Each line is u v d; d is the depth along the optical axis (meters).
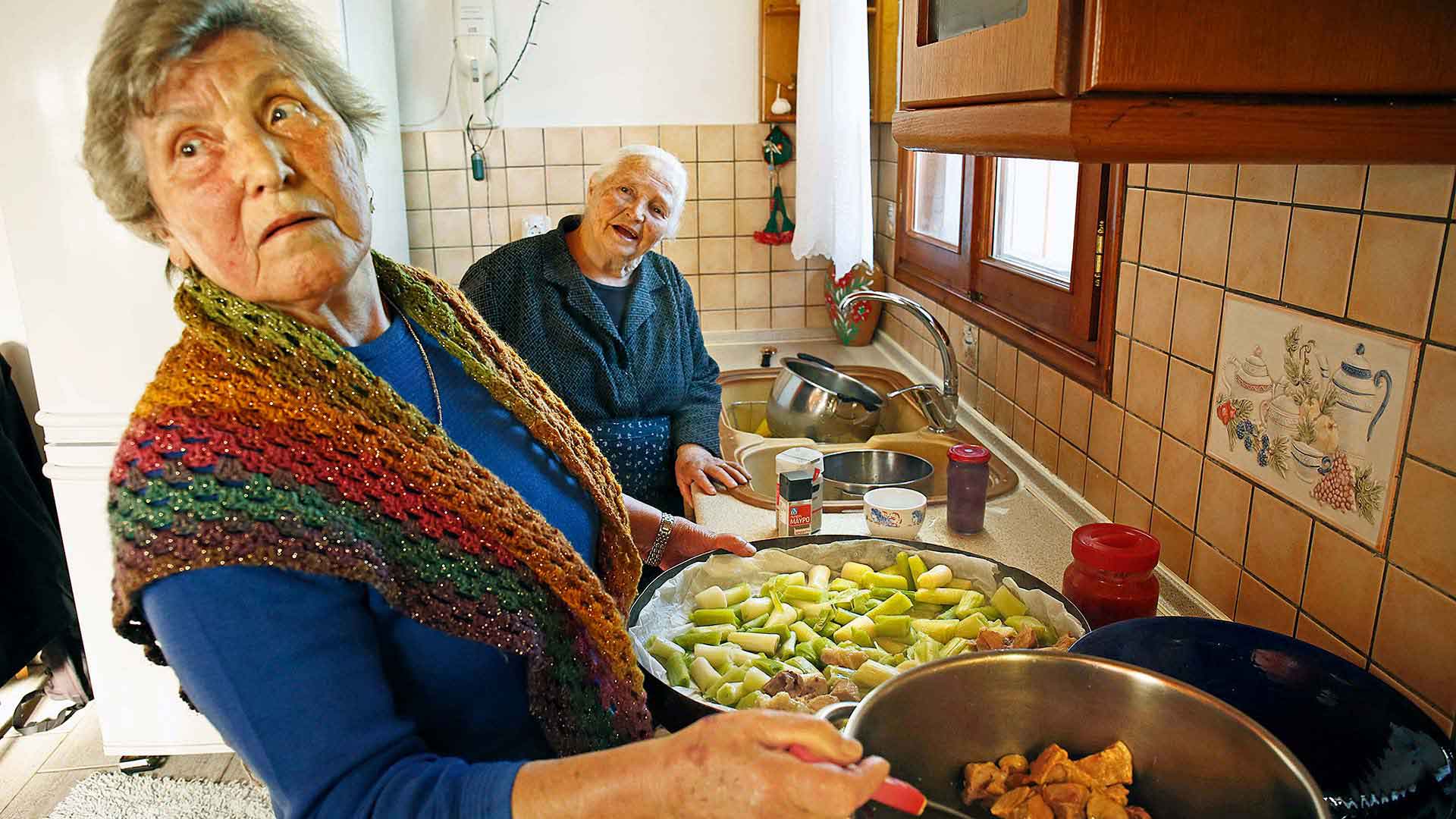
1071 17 0.76
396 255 2.92
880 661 1.23
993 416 2.15
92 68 0.70
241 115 0.70
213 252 0.72
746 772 0.59
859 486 1.83
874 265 3.01
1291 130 0.77
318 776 0.65
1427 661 0.94
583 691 0.89
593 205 1.85
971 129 0.95
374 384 0.77
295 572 0.67
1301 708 0.92
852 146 2.52
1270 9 0.74
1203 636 0.98
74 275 1.93
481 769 0.67
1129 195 1.48
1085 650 0.96
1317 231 1.06
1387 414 0.97
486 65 2.98
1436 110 0.78
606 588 1.09
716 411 2.02
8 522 2.24
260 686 0.65
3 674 2.25
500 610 0.80
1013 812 0.77
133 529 0.64
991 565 1.33
